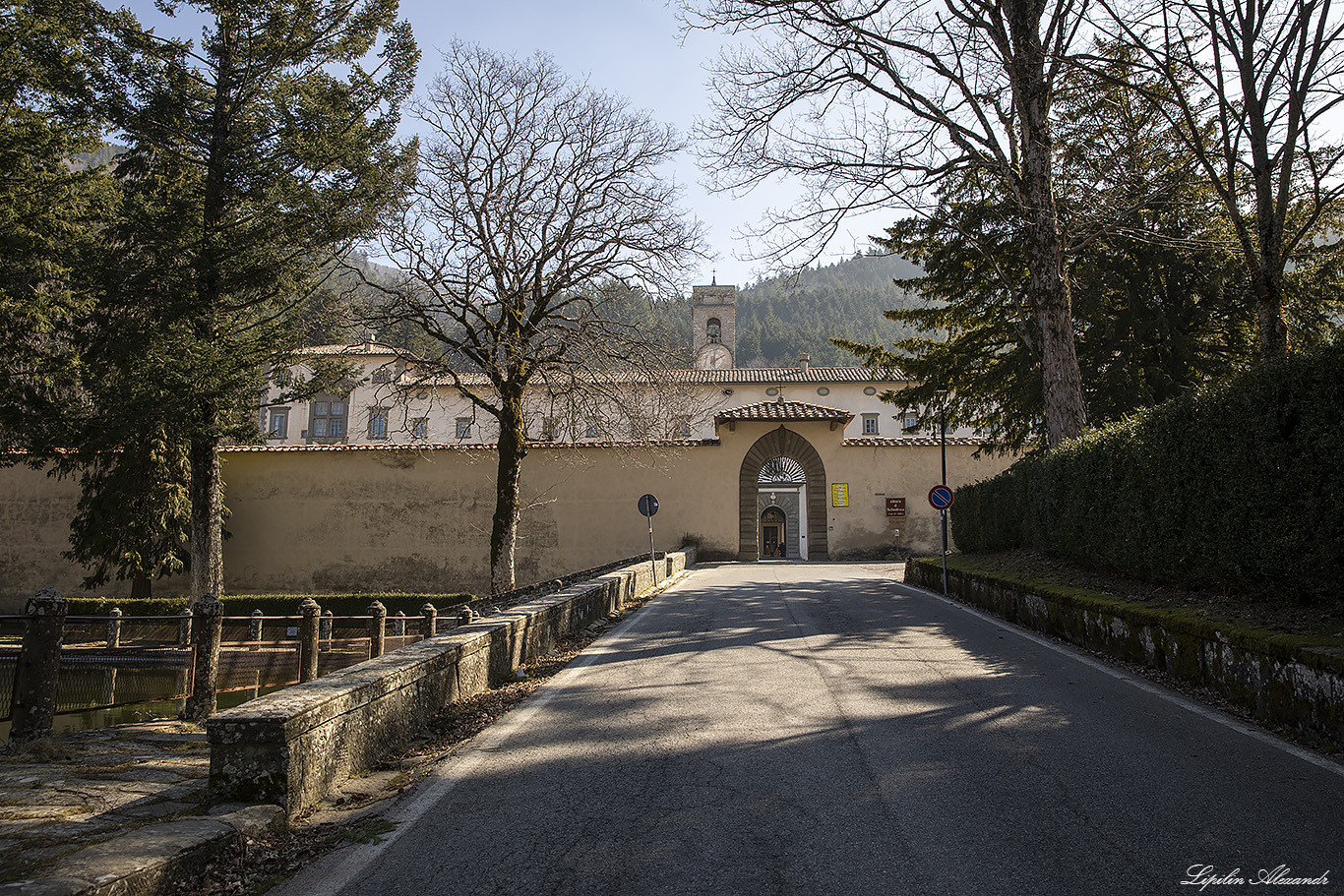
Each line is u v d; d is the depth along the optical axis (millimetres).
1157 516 9484
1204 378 20875
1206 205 19953
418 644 7324
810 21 15578
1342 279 20328
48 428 16328
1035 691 7273
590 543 29922
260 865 3871
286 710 4574
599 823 4281
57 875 3191
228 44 17906
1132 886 3379
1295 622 6914
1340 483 6559
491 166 19922
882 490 31609
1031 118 15797
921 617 13094
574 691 7793
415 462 29016
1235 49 12195
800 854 3807
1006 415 24875
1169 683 7551
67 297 16031
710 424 42750
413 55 18672
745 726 6254
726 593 18219
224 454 28844
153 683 11078
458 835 4168
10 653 8719
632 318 21359
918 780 4855
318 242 17641
